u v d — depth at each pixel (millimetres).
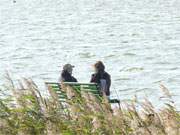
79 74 110125
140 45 165500
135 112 27547
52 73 112438
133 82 97875
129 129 26875
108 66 124000
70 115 28609
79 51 154500
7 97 33188
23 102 29453
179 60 128625
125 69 114562
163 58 133250
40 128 28531
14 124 28750
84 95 28750
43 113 29062
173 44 165000
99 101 28453
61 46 170500
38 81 101875
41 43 182000
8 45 179125
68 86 30047
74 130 27453
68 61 134250
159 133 26109
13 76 110312
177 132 25953
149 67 118562
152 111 27969
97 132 27000
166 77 102500
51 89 30000
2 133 28484
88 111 28031
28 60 137250
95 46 167000
